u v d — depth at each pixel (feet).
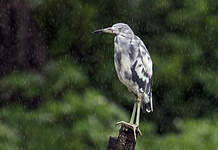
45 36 46.47
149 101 26.40
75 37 46.26
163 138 40.22
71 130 37.86
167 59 45.44
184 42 45.88
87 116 37.09
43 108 38.17
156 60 44.68
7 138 36.35
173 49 45.93
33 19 45.93
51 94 39.75
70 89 39.96
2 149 35.94
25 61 43.70
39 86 39.58
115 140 21.83
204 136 38.06
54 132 37.78
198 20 46.32
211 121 42.93
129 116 46.09
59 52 46.03
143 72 26.11
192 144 37.37
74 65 42.75
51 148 37.70
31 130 37.73
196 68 46.01
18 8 44.16
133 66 25.99
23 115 38.22
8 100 39.32
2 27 43.39
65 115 37.55
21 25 44.34
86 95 38.17
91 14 46.16
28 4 45.03
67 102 37.86
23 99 39.52
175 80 45.60
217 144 37.35
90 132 36.42
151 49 46.42
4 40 43.32
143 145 39.19
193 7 46.09
